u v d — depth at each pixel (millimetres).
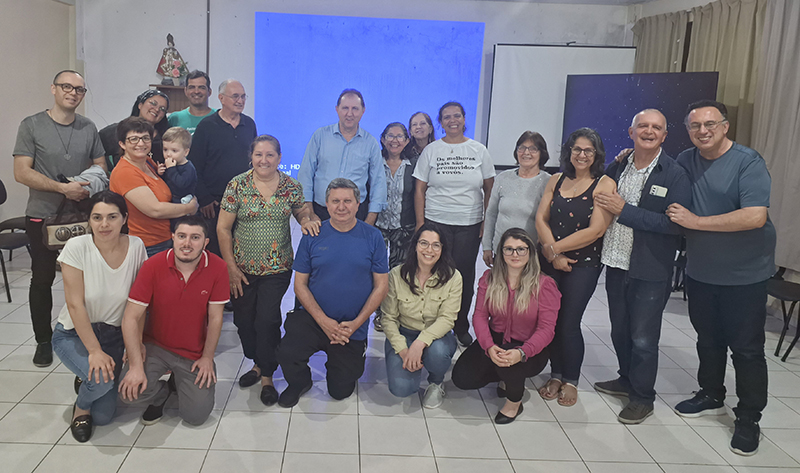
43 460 2188
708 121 2393
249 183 2625
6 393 2668
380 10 6684
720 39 5020
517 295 2652
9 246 3814
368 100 6840
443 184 3385
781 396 3004
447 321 2699
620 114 5586
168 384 2729
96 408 2391
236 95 3375
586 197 2693
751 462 2404
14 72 5262
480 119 6965
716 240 2484
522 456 2381
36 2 5605
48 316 2975
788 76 4082
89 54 6508
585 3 6656
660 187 2531
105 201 2242
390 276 2803
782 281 3578
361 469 2238
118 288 2355
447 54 6773
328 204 2582
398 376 2676
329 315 2678
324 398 2795
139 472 2146
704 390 2801
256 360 2850
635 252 2617
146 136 2629
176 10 6543
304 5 6633
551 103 6578
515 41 6785
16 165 2852
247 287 2715
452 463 2311
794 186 3977
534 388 3010
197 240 2277
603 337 3775
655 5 6309
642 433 2600
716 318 2658
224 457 2270
